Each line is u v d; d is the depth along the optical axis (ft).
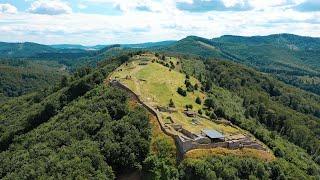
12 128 583.17
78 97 602.85
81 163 352.08
